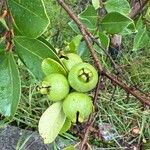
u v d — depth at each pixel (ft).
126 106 2.38
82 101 0.70
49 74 0.73
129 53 2.59
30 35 0.70
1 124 2.03
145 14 1.41
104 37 1.10
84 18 1.13
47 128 0.74
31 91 2.25
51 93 0.70
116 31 1.08
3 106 0.74
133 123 2.37
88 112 0.70
